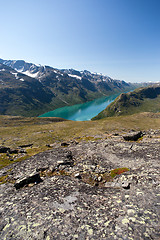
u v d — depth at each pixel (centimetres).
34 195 1323
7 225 938
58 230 823
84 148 3203
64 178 1731
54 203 1128
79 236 762
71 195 1249
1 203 1290
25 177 1698
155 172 1451
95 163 2308
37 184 1634
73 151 3097
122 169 1933
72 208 1035
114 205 1017
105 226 806
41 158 2728
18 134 11456
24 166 2466
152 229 726
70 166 2252
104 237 733
